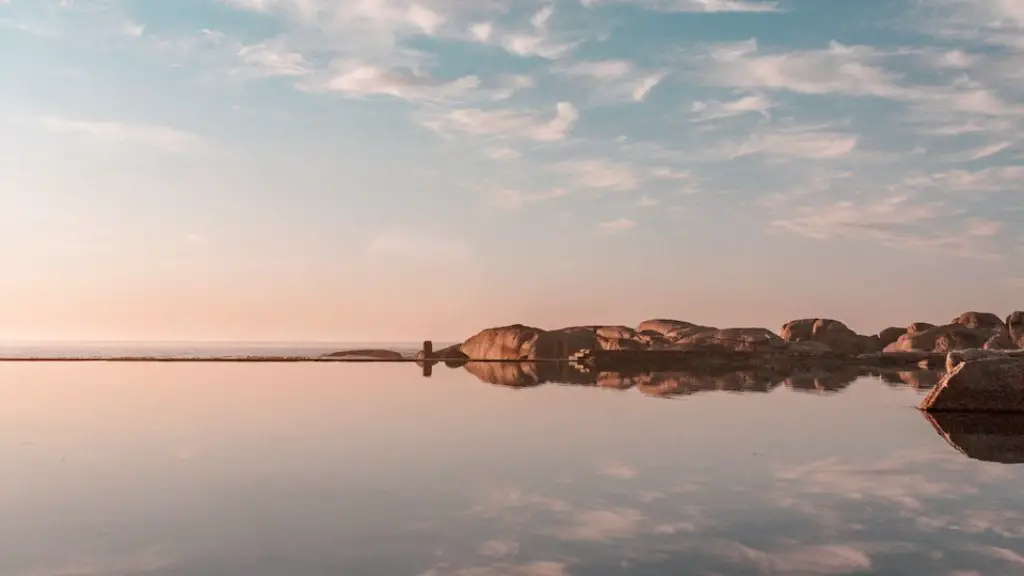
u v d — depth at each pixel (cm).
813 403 2844
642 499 1248
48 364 6309
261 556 958
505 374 5047
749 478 1409
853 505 1209
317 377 4525
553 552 974
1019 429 2092
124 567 921
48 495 1279
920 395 3231
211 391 3391
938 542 1016
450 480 1391
